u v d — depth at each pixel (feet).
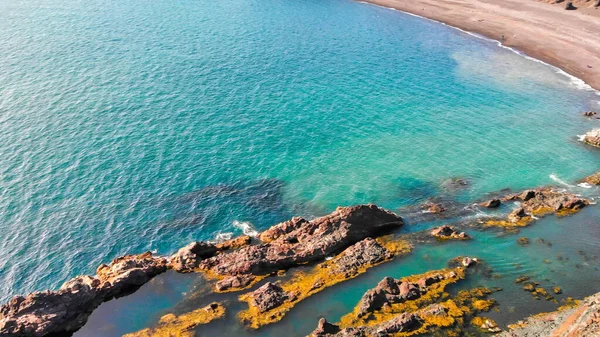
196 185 237.25
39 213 215.92
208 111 299.17
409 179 245.86
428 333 150.61
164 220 214.48
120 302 171.94
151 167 247.50
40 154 252.62
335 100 319.68
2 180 233.35
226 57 372.99
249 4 505.25
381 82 345.10
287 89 330.75
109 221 212.84
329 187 239.50
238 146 268.41
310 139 278.46
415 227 207.62
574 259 185.37
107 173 241.35
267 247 187.42
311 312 163.02
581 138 278.46
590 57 371.56
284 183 241.76
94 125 278.46
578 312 152.76
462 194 232.73
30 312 159.12
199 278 180.34
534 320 155.74
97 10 457.68
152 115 291.17
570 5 449.48
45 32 398.01
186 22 442.09
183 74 342.03
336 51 394.93
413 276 175.94
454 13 476.95
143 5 480.64
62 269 189.78
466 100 322.14
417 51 398.21
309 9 497.46
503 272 178.50
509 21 445.37
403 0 518.37
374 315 159.43
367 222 200.64
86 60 352.90
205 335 156.25
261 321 159.94
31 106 292.61
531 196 223.71
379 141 278.26
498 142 276.41
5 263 191.62
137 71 341.21
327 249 187.83
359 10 499.10
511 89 335.67
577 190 231.91
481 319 156.46
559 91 331.57
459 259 185.88
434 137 281.95
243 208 223.10
